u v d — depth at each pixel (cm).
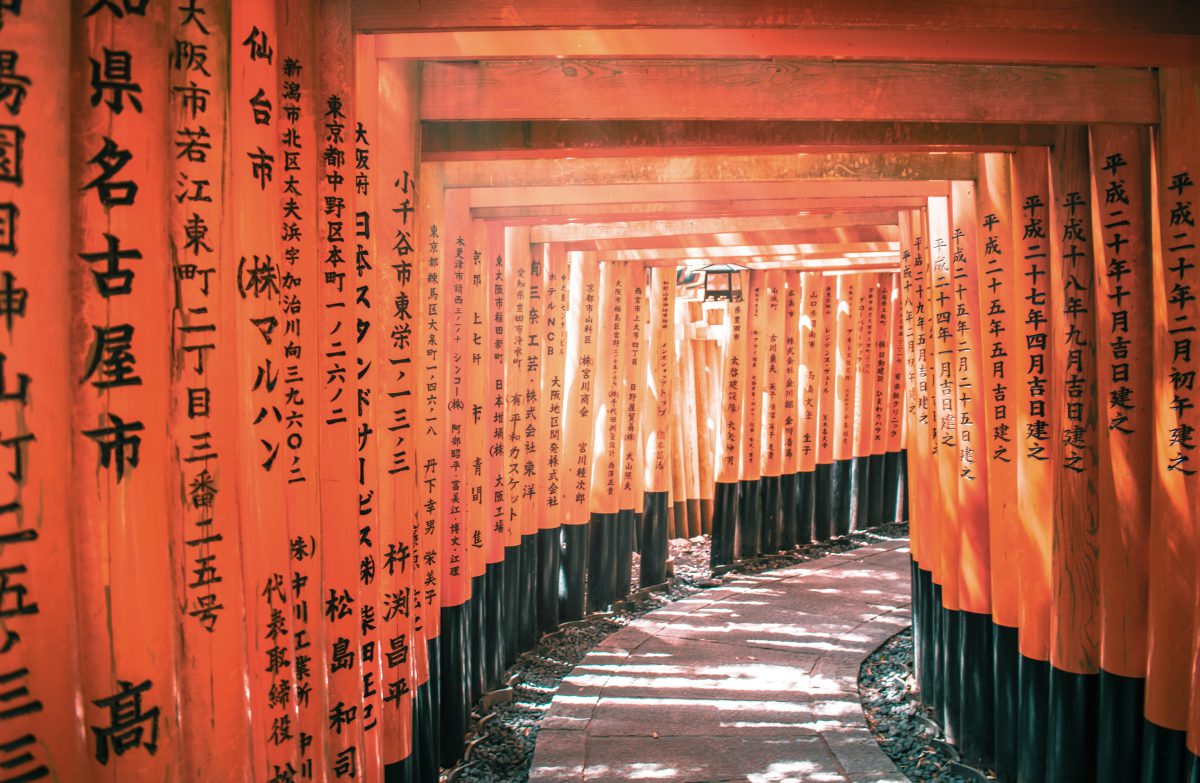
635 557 1067
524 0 282
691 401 1176
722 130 407
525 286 698
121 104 181
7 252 155
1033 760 446
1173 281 346
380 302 373
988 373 475
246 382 245
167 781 190
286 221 279
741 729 556
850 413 1131
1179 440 348
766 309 1023
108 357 179
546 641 772
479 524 607
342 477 313
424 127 413
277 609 256
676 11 280
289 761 260
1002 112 356
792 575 950
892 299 1163
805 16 280
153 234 187
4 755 156
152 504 187
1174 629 353
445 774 521
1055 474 418
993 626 493
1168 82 345
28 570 158
